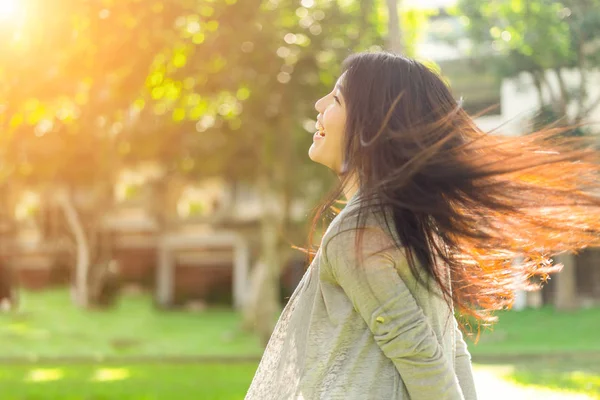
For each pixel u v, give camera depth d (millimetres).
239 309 36312
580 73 19359
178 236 38562
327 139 1784
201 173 21500
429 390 1540
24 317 28656
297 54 16250
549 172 1655
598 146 1771
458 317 1953
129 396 10555
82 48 11812
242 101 17391
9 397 10703
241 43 14273
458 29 23984
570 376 11453
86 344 21391
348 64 1791
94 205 29500
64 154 19672
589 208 1633
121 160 21078
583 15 18797
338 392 1599
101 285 31734
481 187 1584
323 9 16250
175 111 16312
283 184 20281
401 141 1597
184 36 13617
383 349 1576
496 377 11438
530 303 27250
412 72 1712
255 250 38688
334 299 1646
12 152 14297
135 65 12344
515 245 1656
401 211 1597
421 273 1629
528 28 19516
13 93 11602
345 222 1609
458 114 1688
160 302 37688
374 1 16844
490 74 22000
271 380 1725
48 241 34312
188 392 10891
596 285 27953
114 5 11594
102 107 12969
